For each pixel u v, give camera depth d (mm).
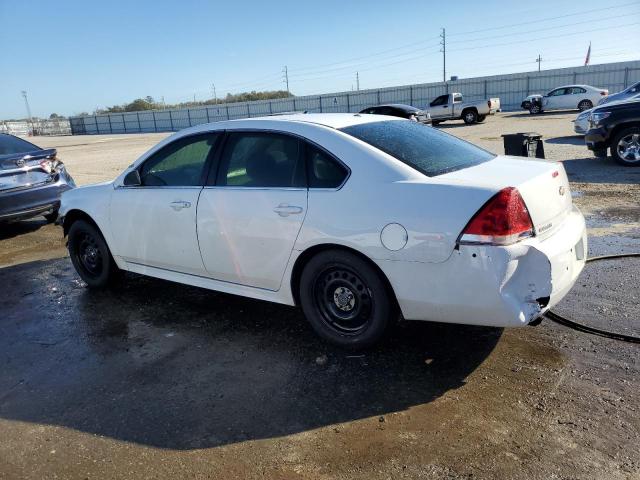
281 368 3521
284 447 2723
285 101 58438
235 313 4488
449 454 2590
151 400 3236
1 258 6836
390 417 2910
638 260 5070
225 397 3219
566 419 2797
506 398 3012
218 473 2562
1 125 75312
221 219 3949
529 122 25781
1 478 2625
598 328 3754
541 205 3152
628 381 3102
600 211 7027
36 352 4000
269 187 3740
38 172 7836
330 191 3443
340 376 3367
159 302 4848
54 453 2791
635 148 10102
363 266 3365
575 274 3369
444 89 48938
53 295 5234
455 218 3002
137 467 2641
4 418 3148
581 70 43125
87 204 4992
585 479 2379
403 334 3854
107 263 5051
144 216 4496
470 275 2992
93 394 3352
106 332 4273
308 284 3652
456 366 3389
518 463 2500
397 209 3176
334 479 2477
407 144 3627
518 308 2967
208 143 4156
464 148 3957
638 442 2596
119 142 35844
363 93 53125
